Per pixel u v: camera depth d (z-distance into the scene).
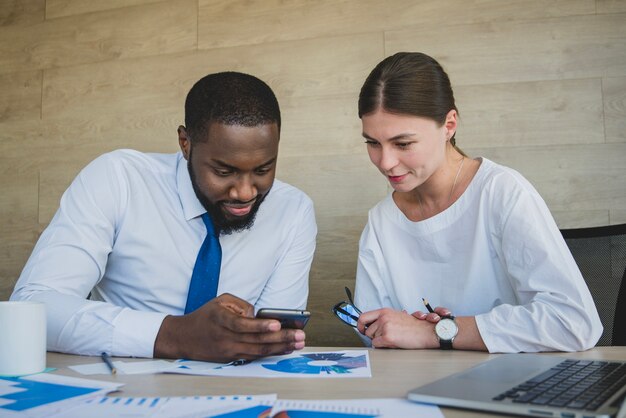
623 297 1.49
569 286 1.16
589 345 1.09
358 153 2.34
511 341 1.07
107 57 2.67
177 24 2.59
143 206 1.38
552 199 2.14
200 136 1.19
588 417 0.56
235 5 2.51
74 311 1.04
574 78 2.15
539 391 0.65
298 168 2.39
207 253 1.33
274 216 1.52
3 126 2.77
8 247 2.70
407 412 0.61
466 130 2.23
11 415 0.61
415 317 1.18
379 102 1.29
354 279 2.32
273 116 1.19
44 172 2.70
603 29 2.14
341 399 0.68
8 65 2.79
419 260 1.52
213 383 0.78
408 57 1.33
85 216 1.29
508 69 2.21
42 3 2.78
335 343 2.33
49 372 0.86
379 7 2.35
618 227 1.57
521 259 1.26
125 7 2.66
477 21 2.24
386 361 0.96
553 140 2.15
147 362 0.94
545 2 2.19
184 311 1.37
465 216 1.43
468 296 1.43
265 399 0.66
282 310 0.94
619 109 2.11
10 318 0.83
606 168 2.11
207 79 1.24
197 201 1.39
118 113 2.63
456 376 0.74
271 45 2.46
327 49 2.39
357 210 2.33
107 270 1.41
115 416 0.60
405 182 1.36
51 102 2.72
